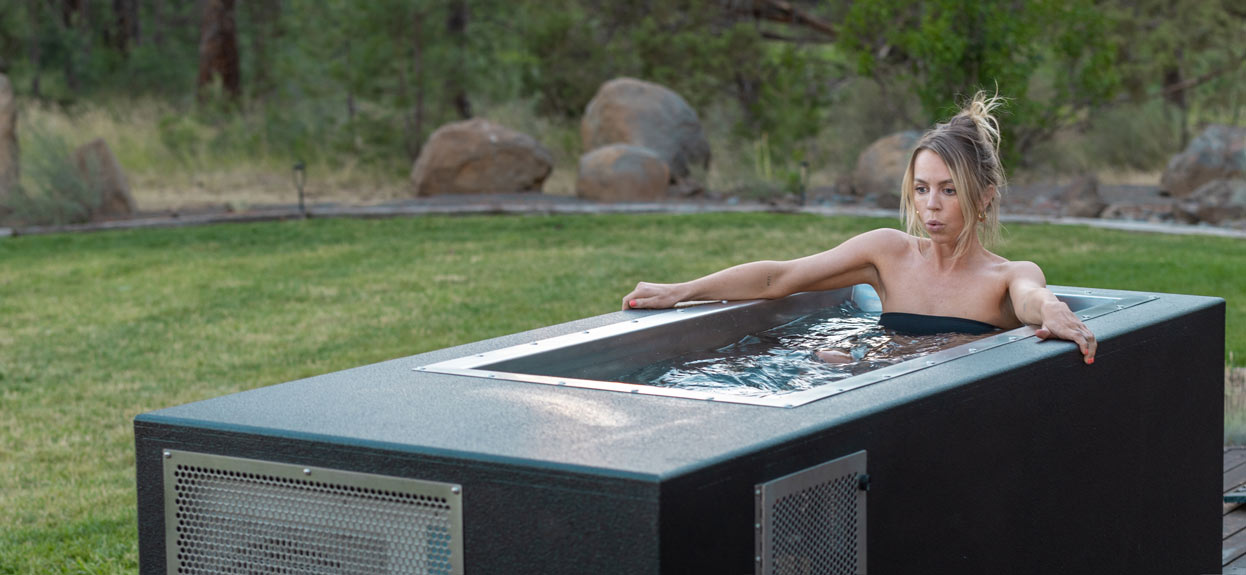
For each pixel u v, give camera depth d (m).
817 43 17.17
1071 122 13.81
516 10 16.72
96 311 7.00
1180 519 2.68
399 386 2.04
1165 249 8.33
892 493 1.83
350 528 1.75
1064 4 11.91
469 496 1.64
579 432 1.71
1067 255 8.08
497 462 1.61
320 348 5.94
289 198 12.78
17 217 10.78
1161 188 11.96
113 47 19.98
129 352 5.95
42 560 3.21
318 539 1.78
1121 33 14.35
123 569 3.14
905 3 11.88
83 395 5.12
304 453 1.76
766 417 1.75
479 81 14.91
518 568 1.61
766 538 1.61
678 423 1.73
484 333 6.14
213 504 1.86
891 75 14.05
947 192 2.81
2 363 5.75
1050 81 13.77
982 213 2.88
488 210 11.26
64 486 3.91
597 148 13.66
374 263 8.52
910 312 3.00
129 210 11.29
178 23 22.39
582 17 15.93
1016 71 11.52
